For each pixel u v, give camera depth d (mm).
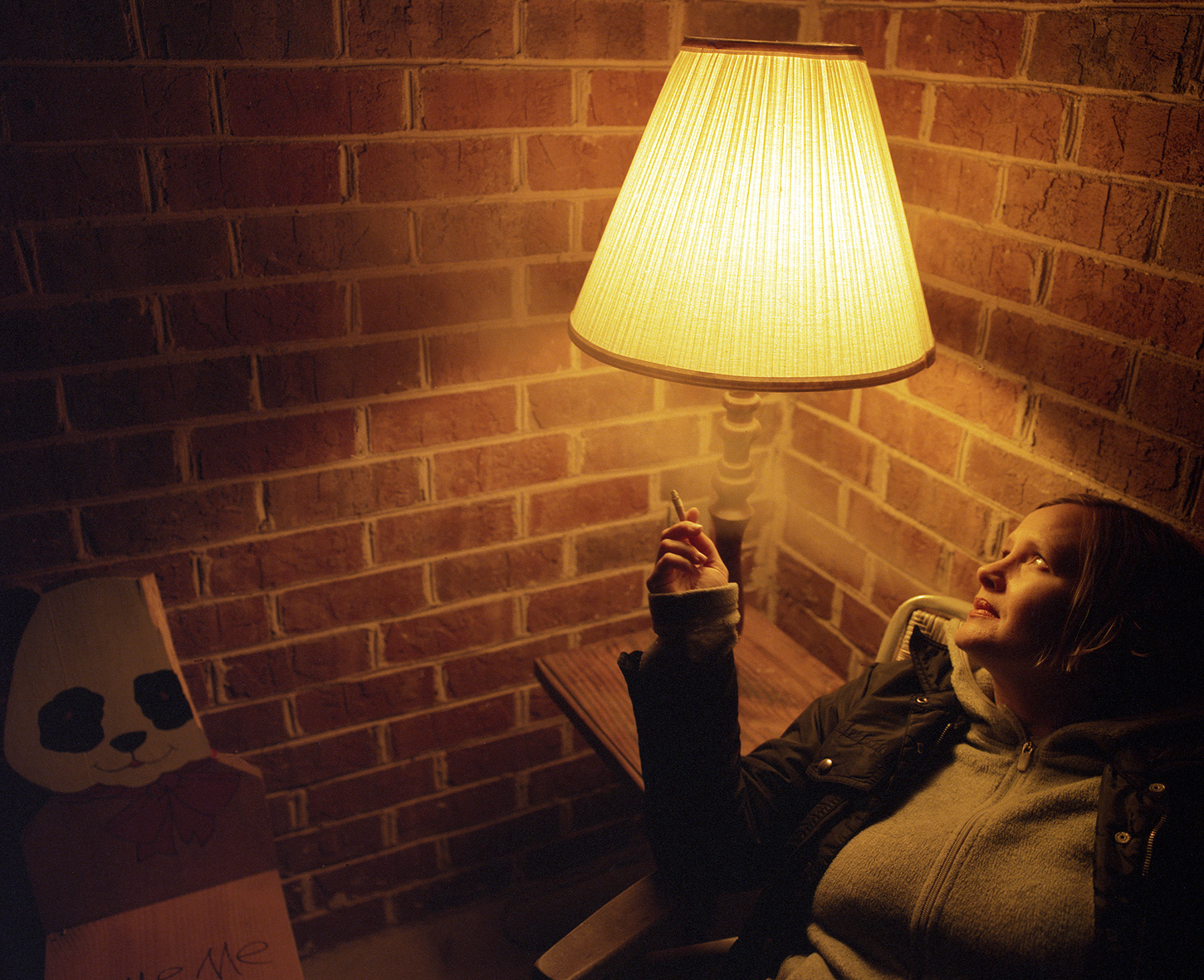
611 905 1100
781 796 1191
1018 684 1050
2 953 1427
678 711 1090
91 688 1265
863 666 1723
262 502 1458
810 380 1064
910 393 1526
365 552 1557
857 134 1075
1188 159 1075
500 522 1638
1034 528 1040
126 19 1173
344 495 1506
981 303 1380
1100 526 1005
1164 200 1108
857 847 1082
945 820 1057
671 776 1107
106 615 1265
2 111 1153
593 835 1982
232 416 1393
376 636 1620
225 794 1378
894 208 1120
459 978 1747
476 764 1803
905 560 1586
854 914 1062
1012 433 1356
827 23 1562
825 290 1059
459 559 1631
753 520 1873
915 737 1122
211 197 1281
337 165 1331
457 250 1440
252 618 1518
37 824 1298
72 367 1282
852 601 1725
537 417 1593
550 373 1573
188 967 1323
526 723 1816
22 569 1344
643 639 1659
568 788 1913
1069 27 1188
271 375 1395
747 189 1051
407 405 1494
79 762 1270
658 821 1128
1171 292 1117
